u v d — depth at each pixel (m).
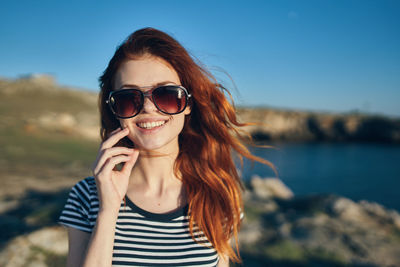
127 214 1.62
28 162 14.63
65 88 82.31
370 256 4.72
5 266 3.74
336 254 4.75
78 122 38.28
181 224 1.66
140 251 1.52
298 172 37.12
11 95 64.62
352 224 6.00
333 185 30.95
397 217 6.56
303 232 5.50
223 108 2.04
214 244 1.65
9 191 8.02
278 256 4.64
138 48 1.59
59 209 5.86
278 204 7.61
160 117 1.60
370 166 44.53
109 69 1.69
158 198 1.73
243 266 4.29
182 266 1.54
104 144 1.48
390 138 84.69
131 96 1.56
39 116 34.78
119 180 1.46
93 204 1.58
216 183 1.82
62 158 17.45
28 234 4.55
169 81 1.65
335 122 90.06
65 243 4.45
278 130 85.56
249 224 5.73
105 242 1.34
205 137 2.03
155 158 1.75
